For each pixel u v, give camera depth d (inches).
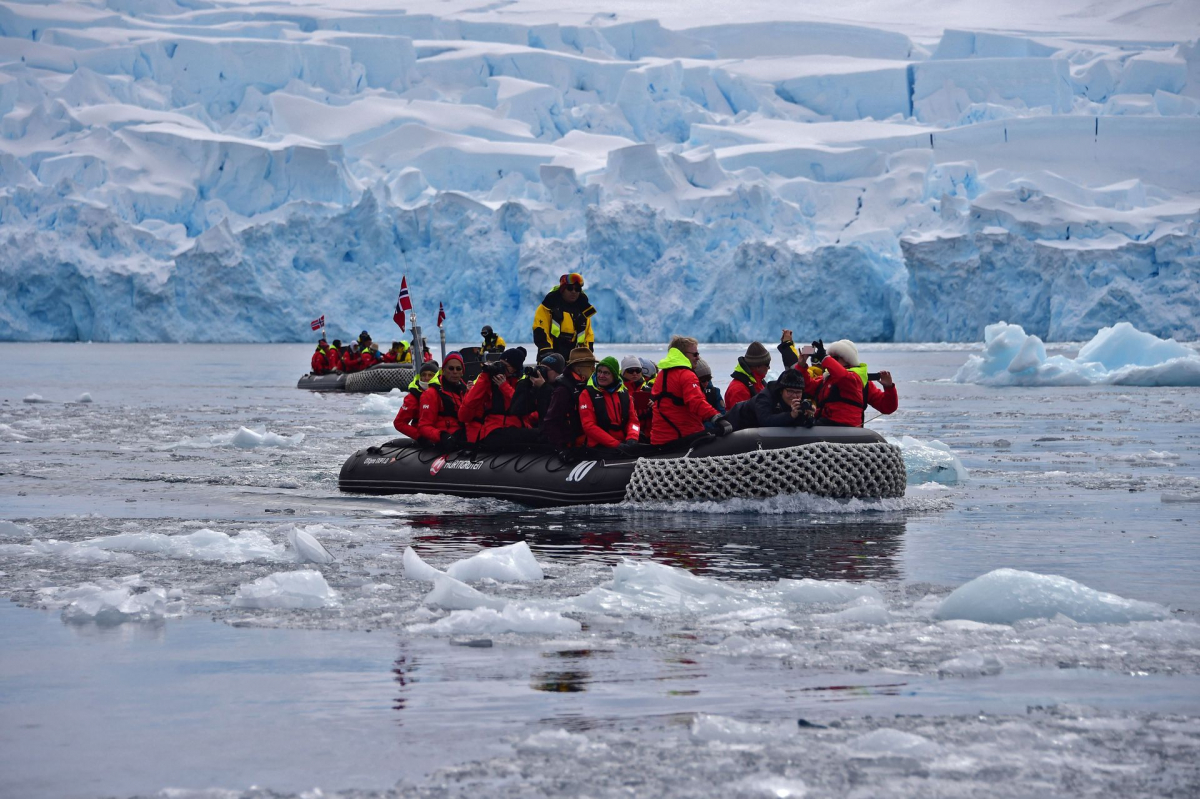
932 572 737.6
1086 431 2009.1
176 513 1050.1
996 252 7529.5
